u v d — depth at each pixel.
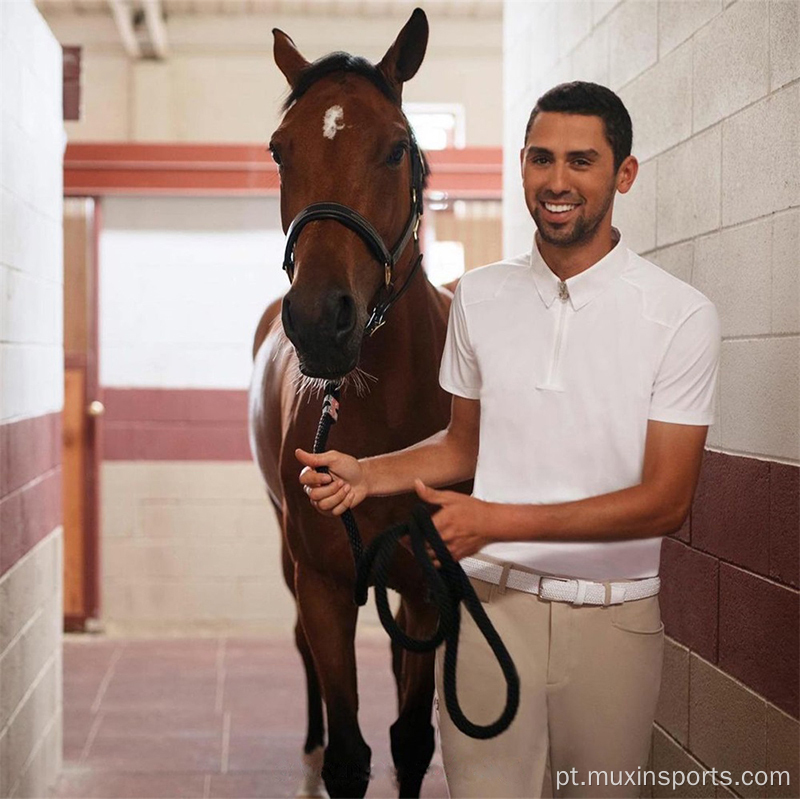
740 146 2.27
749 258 2.23
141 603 6.09
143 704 4.52
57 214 3.64
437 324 2.53
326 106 2.10
